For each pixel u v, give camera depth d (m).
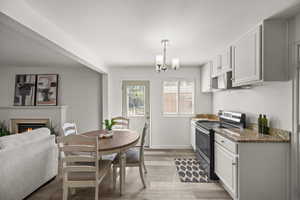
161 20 2.08
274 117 2.34
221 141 2.58
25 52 3.52
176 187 2.71
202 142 3.39
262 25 2.06
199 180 2.93
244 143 2.12
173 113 4.94
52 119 4.74
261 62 2.09
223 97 4.02
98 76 5.01
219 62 3.34
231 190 2.27
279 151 2.11
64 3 1.68
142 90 4.95
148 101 4.94
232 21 2.11
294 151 2.03
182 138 4.90
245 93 3.05
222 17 2.00
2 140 2.15
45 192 2.58
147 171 3.30
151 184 2.81
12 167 2.16
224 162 2.49
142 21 2.09
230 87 2.99
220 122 3.77
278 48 2.05
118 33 2.46
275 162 2.11
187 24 2.19
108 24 2.17
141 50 3.29
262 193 2.12
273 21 2.05
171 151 4.59
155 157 4.10
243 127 2.94
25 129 4.78
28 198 2.42
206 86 4.30
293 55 1.99
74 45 2.72
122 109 4.95
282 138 2.16
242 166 2.11
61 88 5.03
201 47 3.12
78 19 2.02
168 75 4.89
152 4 1.72
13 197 2.17
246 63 2.36
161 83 4.89
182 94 4.93
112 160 2.71
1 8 1.40
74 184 2.09
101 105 5.02
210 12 1.89
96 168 2.08
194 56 3.74
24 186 2.34
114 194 2.53
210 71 3.96
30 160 2.44
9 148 2.15
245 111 3.06
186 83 4.93
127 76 4.91
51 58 4.02
